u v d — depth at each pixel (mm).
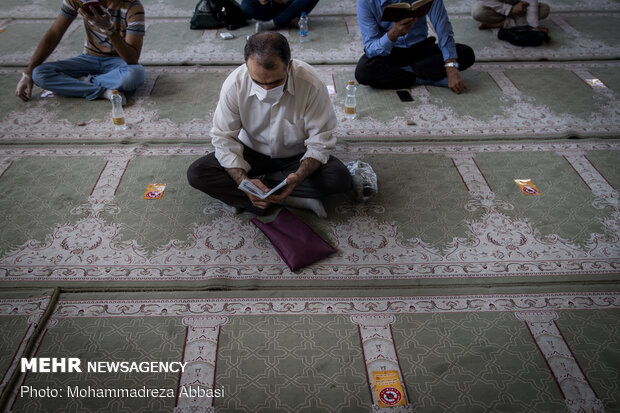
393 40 4184
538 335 2398
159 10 6734
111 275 2695
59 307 2520
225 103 2746
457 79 4551
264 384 2180
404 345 2354
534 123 4152
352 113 4262
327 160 2938
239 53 5453
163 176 3477
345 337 2389
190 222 3076
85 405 2088
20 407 2076
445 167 3600
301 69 2674
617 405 2096
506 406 2096
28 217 3076
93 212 3131
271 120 2809
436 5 4441
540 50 5492
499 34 5766
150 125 4098
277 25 6027
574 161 3650
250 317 2482
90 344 2342
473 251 2877
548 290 2627
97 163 3598
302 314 2502
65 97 4504
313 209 3105
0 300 2527
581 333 2404
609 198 3285
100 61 4500
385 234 2998
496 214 3150
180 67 5109
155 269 2740
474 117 4250
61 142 3832
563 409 2084
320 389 2162
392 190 3367
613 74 4965
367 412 2078
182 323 2451
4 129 3992
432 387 2172
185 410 2076
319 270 2756
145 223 3059
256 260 2816
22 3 6988
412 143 3891
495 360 2285
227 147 2818
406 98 4551
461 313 2512
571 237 2967
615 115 4258
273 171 3156
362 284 2670
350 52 5496
